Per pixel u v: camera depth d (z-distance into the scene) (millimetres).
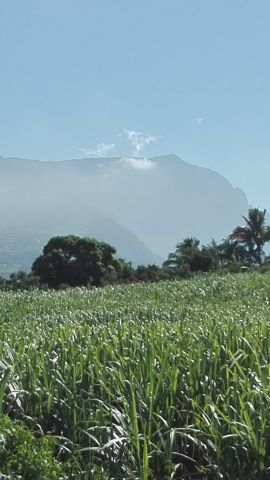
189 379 7918
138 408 7301
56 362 8516
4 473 6051
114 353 9047
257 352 9250
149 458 6750
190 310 17516
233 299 22109
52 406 7742
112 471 6438
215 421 6918
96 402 7629
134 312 18234
